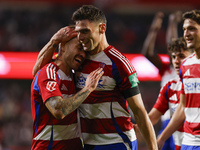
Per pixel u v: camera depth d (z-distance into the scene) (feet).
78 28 37.22
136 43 188.14
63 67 39.60
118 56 38.65
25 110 149.28
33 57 132.98
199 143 43.27
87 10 37.37
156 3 188.75
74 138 40.32
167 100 53.88
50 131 38.91
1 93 152.15
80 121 41.04
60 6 191.83
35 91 38.68
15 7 189.26
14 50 174.60
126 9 192.03
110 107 39.06
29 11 192.24
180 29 139.95
